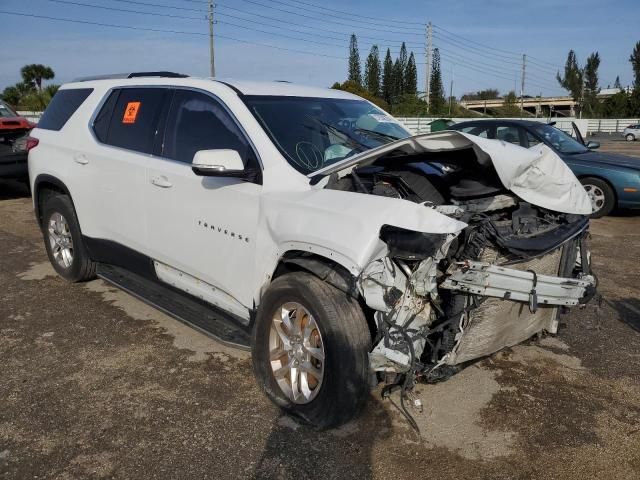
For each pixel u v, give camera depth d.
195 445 3.00
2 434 3.08
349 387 2.90
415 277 2.93
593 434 3.17
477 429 3.19
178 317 3.95
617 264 6.53
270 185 3.36
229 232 3.54
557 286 3.13
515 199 3.46
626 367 3.97
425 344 3.12
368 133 4.11
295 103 3.99
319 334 3.00
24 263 6.15
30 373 3.74
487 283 2.94
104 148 4.64
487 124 9.94
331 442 3.04
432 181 3.51
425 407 3.39
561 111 90.94
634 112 74.75
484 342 3.25
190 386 3.59
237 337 3.62
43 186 5.48
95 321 4.59
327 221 2.93
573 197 3.52
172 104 4.20
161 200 4.05
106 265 5.19
